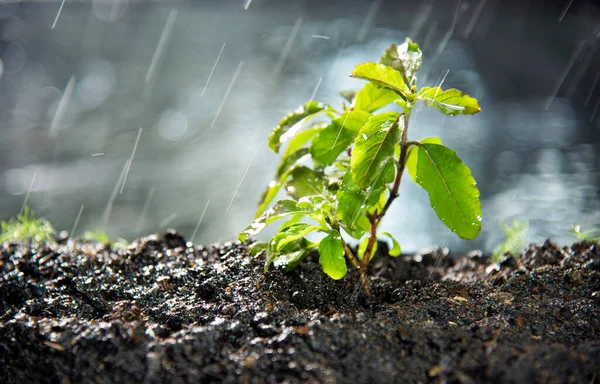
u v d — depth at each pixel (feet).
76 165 5.63
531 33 9.18
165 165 5.65
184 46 10.32
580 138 5.53
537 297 2.23
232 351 2.00
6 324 2.07
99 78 8.70
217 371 1.95
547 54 8.16
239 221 4.50
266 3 13.19
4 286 2.35
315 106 2.34
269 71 8.49
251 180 5.34
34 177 5.45
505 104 6.59
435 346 1.98
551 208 4.01
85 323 2.07
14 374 2.01
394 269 2.53
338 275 2.16
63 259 2.49
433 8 11.16
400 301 2.24
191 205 4.78
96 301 2.25
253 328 2.06
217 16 12.45
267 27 11.16
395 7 11.65
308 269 2.33
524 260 2.48
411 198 4.93
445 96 2.13
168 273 2.34
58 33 11.04
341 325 2.03
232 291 2.23
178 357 1.98
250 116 6.83
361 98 2.28
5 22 11.53
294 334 2.02
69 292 2.31
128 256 2.48
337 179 2.27
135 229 4.38
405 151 2.18
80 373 1.98
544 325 2.10
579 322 2.11
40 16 12.15
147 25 11.91
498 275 2.37
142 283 2.32
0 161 5.80
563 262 2.39
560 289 2.26
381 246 2.64
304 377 1.94
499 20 10.03
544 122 6.02
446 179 2.16
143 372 1.96
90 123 6.89
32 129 6.78
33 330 2.04
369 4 12.07
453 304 2.19
